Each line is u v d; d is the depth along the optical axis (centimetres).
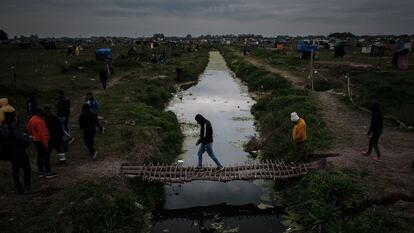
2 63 5078
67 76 3594
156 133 1705
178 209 1170
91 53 7688
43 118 1117
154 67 4503
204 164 1485
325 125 1653
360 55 5809
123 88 2905
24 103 2173
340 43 6222
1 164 1227
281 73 3753
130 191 1097
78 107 2188
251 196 1257
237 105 2838
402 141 1429
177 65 4941
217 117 2419
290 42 14700
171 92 3322
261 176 1180
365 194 976
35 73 3862
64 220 891
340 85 2755
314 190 1017
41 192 1027
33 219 887
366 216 868
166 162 1417
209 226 1076
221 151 1702
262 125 2045
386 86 2262
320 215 918
